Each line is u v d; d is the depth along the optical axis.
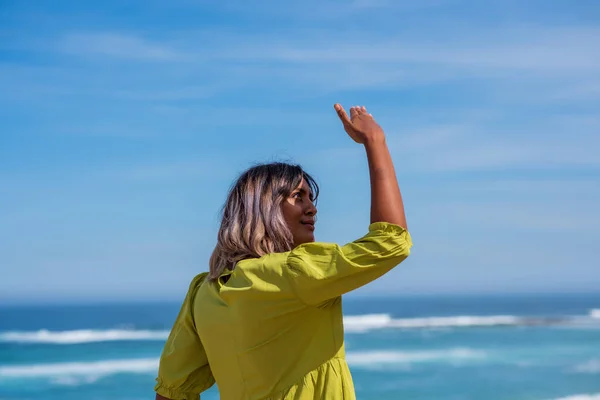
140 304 151.25
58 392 23.38
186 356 2.90
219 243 2.71
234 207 2.66
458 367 27.92
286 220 2.66
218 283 2.67
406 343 38.28
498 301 114.44
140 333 46.78
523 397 20.62
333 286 2.34
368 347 36.47
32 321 70.50
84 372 27.48
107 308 112.44
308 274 2.34
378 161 2.46
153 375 26.52
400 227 2.33
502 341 38.91
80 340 41.22
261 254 2.58
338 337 2.50
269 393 2.48
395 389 23.03
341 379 2.46
